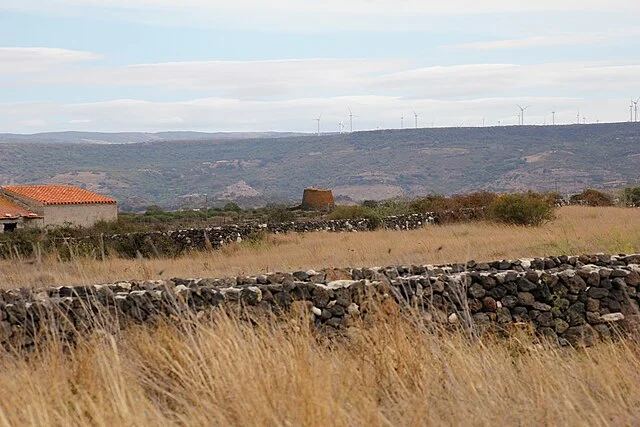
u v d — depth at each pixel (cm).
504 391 885
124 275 2034
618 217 4425
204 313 1203
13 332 1205
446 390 875
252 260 2916
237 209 9225
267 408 745
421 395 829
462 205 5747
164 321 1120
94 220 6950
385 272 1566
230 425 747
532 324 1291
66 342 1055
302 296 1296
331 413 732
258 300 1300
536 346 1121
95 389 838
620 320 1323
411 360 912
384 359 912
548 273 1365
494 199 5028
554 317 1335
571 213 5025
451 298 1318
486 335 1234
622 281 1341
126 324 1200
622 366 969
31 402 774
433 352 941
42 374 897
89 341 1018
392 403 824
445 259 2539
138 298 1282
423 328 1014
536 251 2684
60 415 771
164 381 887
